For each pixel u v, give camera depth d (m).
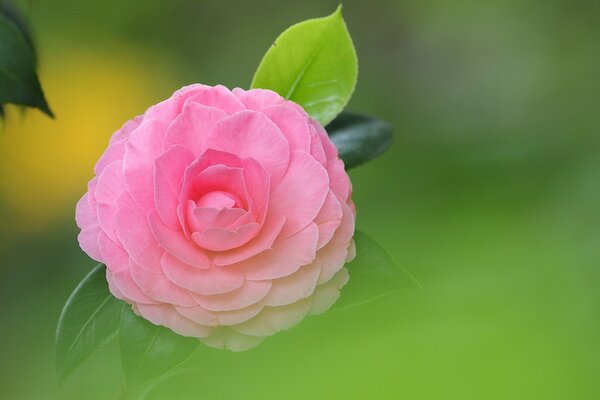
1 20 0.86
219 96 0.76
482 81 1.47
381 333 0.68
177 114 0.76
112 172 0.76
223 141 0.75
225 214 0.74
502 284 0.69
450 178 0.83
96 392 1.15
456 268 0.70
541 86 1.35
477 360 0.65
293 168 0.76
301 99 0.83
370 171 0.88
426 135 1.03
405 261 0.72
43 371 1.31
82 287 0.78
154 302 0.75
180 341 0.75
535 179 0.84
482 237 0.72
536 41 1.48
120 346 0.75
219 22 2.14
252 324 0.75
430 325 0.67
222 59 2.12
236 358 0.77
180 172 0.75
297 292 0.75
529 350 0.65
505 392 0.64
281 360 0.71
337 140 0.88
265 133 0.75
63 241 1.68
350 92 0.83
